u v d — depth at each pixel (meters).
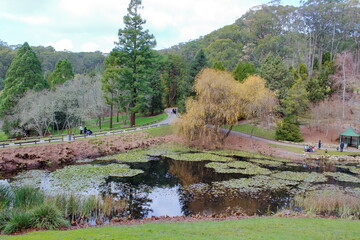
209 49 98.38
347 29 89.75
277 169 27.41
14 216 11.30
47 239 8.45
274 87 46.25
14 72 46.62
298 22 94.69
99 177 23.27
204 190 20.28
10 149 27.98
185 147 39.12
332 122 42.94
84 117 46.16
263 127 44.59
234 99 37.03
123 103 49.56
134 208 16.48
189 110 38.53
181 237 8.73
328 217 14.48
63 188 19.91
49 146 30.72
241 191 20.11
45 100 42.19
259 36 102.94
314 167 28.83
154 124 50.41
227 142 40.53
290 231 10.12
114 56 48.94
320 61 67.31
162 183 21.98
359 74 53.06
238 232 9.90
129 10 48.19
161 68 75.56
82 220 13.86
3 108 43.28
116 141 37.66
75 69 129.25
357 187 21.42
